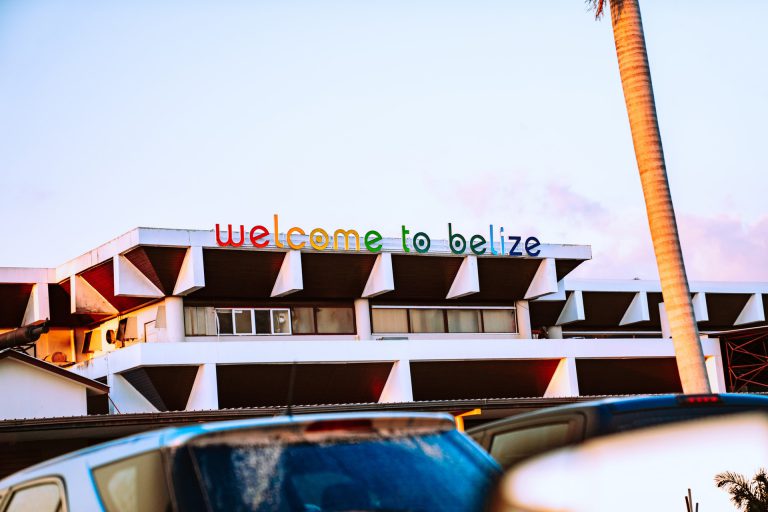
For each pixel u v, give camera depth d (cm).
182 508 437
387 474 489
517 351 4819
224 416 2891
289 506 455
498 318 5319
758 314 6344
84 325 4894
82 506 478
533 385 4941
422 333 5100
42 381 3366
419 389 4744
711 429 662
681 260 2000
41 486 517
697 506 629
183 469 447
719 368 4994
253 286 4678
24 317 4791
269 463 468
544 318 5781
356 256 4825
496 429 682
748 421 671
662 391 5238
